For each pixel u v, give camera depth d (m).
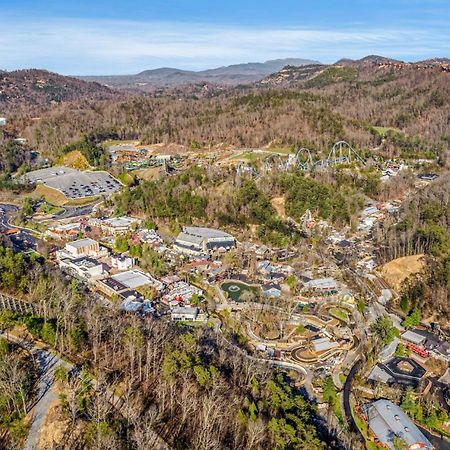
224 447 111.12
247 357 159.38
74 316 150.00
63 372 123.44
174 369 128.38
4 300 163.00
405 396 146.50
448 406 149.12
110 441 103.06
